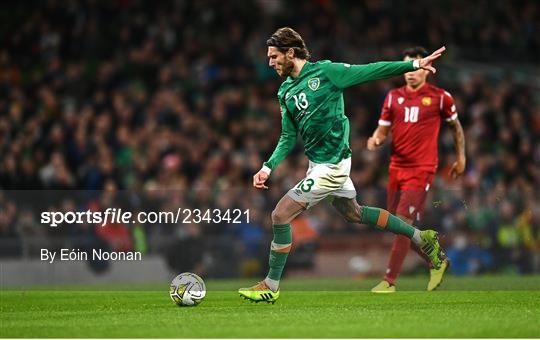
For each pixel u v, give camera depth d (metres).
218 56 83.19
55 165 65.81
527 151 74.31
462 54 96.31
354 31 91.12
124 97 76.25
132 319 27.80
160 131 71.75
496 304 31.66
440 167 70.38
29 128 70.88
